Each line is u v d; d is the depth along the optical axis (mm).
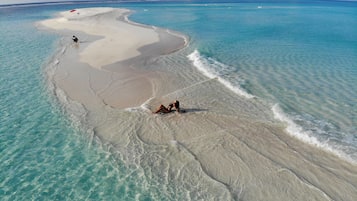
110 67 24234
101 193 10508
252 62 24422
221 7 84500
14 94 18844
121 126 14828
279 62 24328
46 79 21578
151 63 25047
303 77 20828
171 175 11336
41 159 12375
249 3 106062
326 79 20375
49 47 32062
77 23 51531
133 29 43125
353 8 84000
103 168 11781
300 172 11352
